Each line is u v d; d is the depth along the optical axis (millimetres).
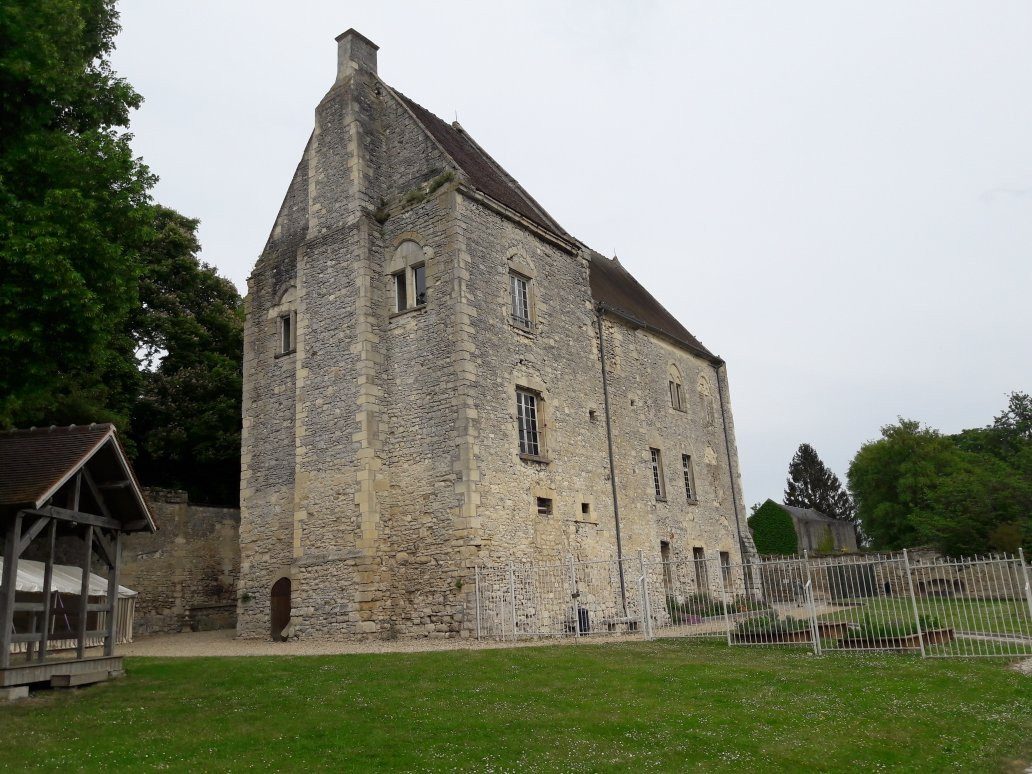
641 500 23250
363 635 16531
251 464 20328
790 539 45250
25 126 11352
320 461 18281
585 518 20188
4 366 10586
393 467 17781
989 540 31219
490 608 16250
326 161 20312
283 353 20484
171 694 10391
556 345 20719
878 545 53812
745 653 13250
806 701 9664
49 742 7945
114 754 7566
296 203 21375
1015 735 8422
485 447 17234
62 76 11391
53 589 14445
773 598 25688
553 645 14391
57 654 16203
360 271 18641
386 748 7812
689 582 25047
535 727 8523
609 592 20422
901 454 53031
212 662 13273
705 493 27922
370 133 20250
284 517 19219
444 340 17641
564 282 21797
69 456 11016
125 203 11773
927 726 8602
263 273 21562
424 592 16672
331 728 8500
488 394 17734
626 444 23219
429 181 19172
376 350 18344
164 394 27953
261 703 9719
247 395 20969
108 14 15117
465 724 8609
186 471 29406
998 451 50844
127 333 28156
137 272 12109
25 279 10148
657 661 12359
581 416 21141
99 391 24219
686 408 28109
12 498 10086
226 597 24594
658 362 26812
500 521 17172
